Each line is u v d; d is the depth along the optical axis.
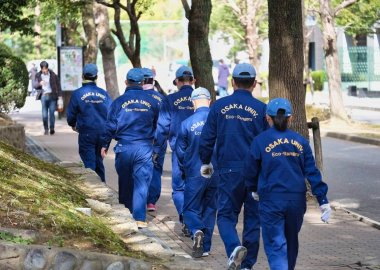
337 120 40.41
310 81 54.84
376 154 29.81
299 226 10.54
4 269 8.81
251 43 53.34
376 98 66.31
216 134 11.82
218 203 11.84
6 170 11.88
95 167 18.00
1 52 29.39
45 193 11.30
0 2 25.95
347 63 68.31
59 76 42.81
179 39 74.81
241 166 11.66
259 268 12.39
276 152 10.43
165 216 16.56
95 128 17.75
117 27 28.36
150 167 14.55
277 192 10.39
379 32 68.19
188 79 15.87
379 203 18.83
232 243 11.48
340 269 12.27
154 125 14.63
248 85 11.88
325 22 40.53
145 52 74.81
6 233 9.17
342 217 16.58
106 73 41.03
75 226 9.95
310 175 10.45
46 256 8.94
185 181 13.29
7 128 22.75
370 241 14.27
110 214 11.86
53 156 26.50
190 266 9.86
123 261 9.26
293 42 18.39
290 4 18.34
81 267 9.05
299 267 12.35
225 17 72.31
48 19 46.00
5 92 28.27
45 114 35.22
